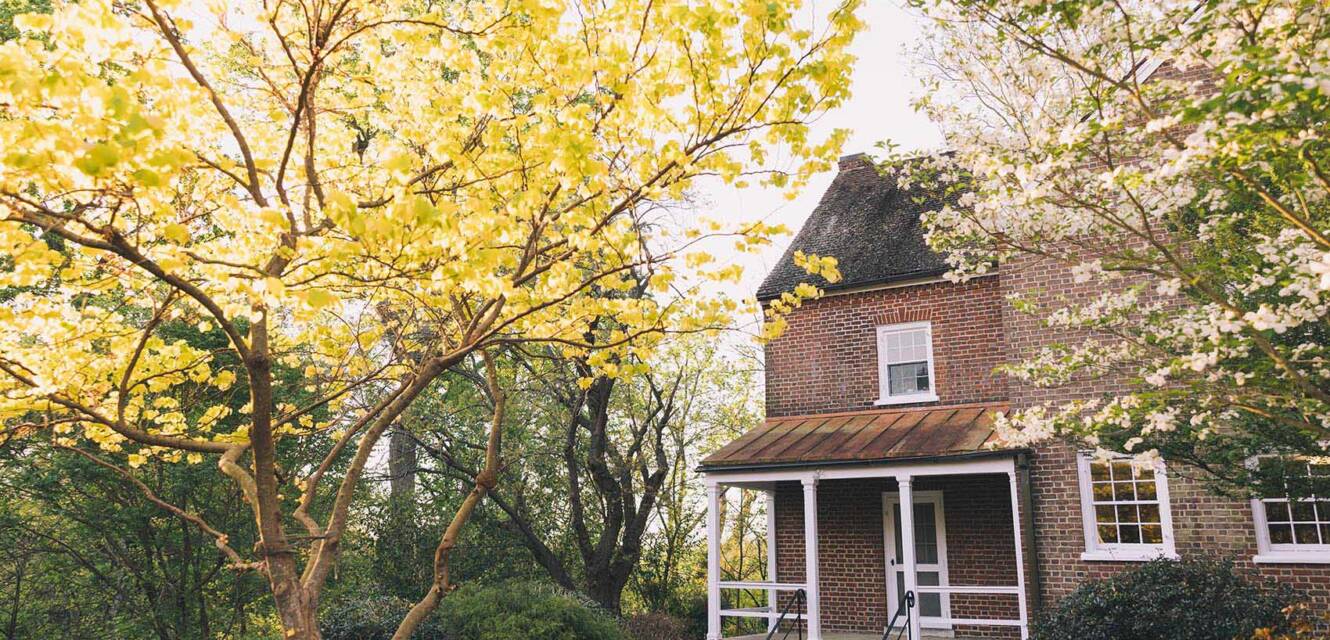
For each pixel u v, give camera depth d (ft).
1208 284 21.30
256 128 18.84
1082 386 41.52
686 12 15.69
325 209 15.31
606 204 17.30
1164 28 19.36
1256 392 21.20
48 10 41.96
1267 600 32.63
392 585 62.23
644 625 53.72
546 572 69.31
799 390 53.62
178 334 40.70
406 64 19.53
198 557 45.68
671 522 82.69
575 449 71.51
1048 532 41.42
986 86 26.40
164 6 13.34
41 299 17.01
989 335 49.44
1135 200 21.38
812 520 43.68
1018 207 23.48
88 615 47.16
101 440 18.86
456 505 65.10
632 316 18.21
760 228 17.95
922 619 46.50
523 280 17.28
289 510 48.98
